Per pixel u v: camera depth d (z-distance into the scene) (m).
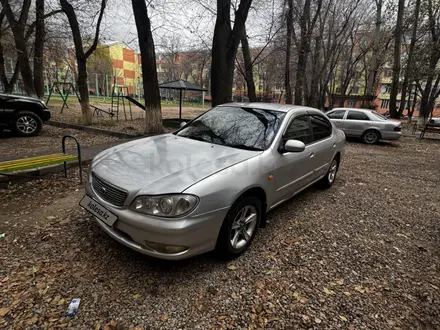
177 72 57.12
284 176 3.29
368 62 32.12
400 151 9.91
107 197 2.49
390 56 25.25
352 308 2.22
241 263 2.70
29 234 2.99
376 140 11.02
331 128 4.81
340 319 2.11
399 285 2.52
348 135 11.44
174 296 2.23
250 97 12.66
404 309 2.24
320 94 23.73
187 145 3.21
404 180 5.98
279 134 3.28
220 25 8.70
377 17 19.91
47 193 4.08
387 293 2.41
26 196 3.96
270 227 3.46
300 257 2.86
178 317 2.05
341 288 2.44
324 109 24.53
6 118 7.75
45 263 2.54
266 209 3.08
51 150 6.53
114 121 13.00
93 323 1.96
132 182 2.38
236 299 2.24
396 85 18.17
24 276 2.36
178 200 2.20
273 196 3.17
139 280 2.39
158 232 2.17
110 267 2.53
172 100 58.31
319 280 2.53
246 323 2.03
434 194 5.11
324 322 2.07
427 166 7.53
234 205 2.59
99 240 2.92
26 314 2.00
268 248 2.99
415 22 17.39
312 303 2.25
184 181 2.33
